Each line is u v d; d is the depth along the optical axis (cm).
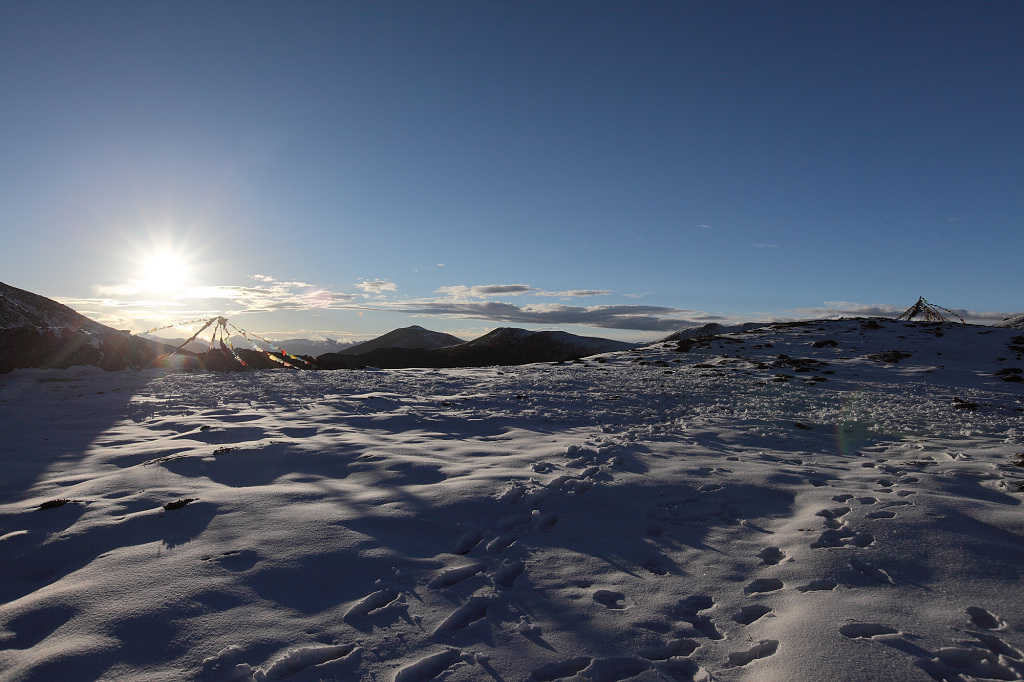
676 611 418
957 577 448
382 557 494
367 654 359
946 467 785
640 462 834
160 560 477
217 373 1889
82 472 735
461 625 402
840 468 809
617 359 2677
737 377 1903
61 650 350
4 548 502
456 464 811
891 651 350
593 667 349
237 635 372
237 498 630
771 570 480
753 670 341
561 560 507
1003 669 335
